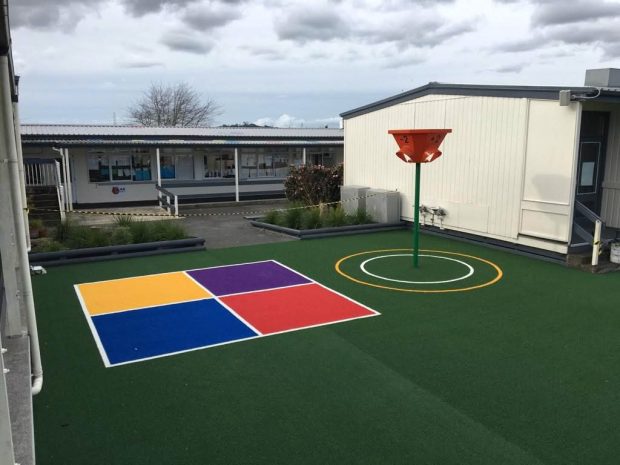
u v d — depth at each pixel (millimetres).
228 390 6148
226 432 5254
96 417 5574
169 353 7250
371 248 14133
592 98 11117
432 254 13281
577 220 13055
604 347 7359
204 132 27719
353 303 9367
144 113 60969
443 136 11273
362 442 5051
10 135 5168
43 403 5879
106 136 23656
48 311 9102
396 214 17000
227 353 7230
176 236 14430
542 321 8406
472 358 7000
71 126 26094
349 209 18062
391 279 10930
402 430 5250
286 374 6555
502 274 11258
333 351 7262
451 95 14664
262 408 5719
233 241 15398
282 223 17016
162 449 4980
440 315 8703
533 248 12859
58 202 18922
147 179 24906
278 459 4797
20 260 5301
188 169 25781
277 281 10922
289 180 21453
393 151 17141
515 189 13062
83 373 6645
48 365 6887
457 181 14773
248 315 8805
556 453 4852
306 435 5180
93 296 9984
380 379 6391
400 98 16516
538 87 12164
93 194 23891
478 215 14195
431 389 6121
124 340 7750
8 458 2895
